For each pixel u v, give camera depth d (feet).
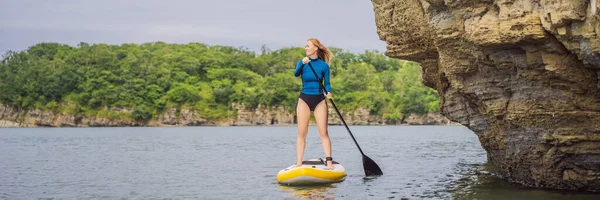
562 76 20.70
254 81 422.82
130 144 94.38
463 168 39.99
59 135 165.27
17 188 31.12
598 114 21.61
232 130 235.81
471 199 24.40
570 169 24.25
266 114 389.80
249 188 29.91
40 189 30.66
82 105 404.98
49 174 38.99
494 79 23.48
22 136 153.89
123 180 34.81
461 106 29.76
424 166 42.14
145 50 488.44
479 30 20.54
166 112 401.29
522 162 26.09
